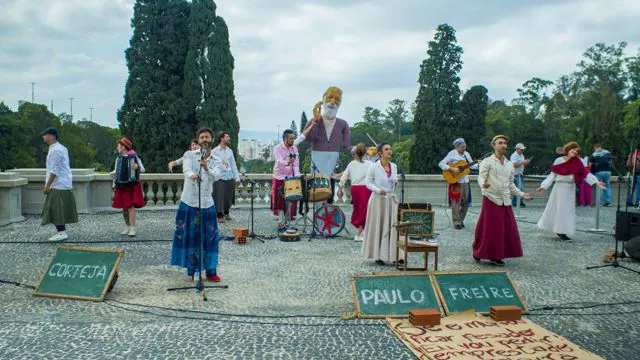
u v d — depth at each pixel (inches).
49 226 448.8
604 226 499.5
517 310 215.9
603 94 1887.3
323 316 218.4
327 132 451.5
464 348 183.8
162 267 301.7
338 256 340.5
